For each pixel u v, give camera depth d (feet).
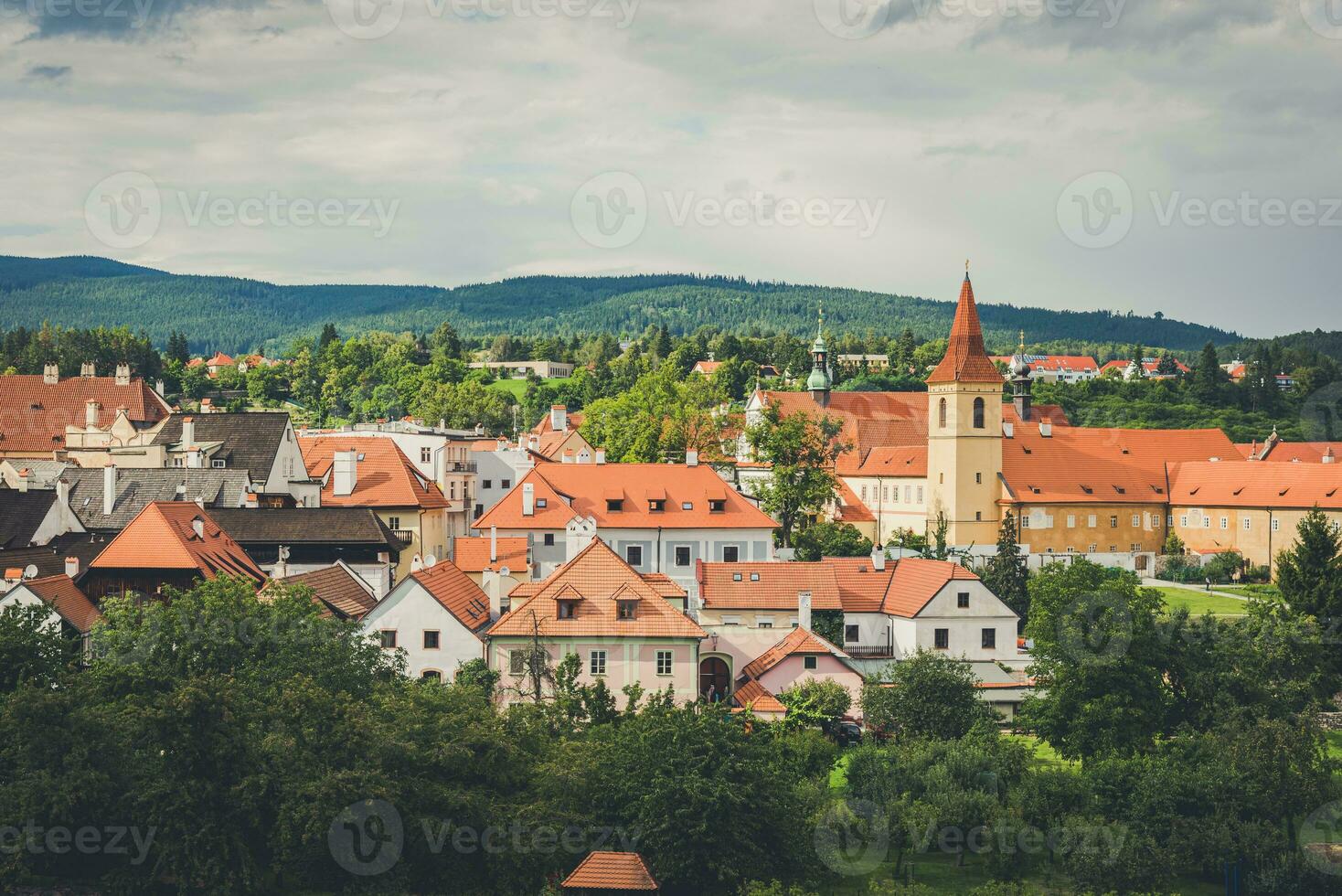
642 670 330.75
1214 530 640.58
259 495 483.51
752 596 408.05
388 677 296.51
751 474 630.74
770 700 340.59
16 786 230.68
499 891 234.79
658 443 639.76
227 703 235.61
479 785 245.04
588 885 231.50
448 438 609.42
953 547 599.57
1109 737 312.29
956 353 633.61
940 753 296.71
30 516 421.18
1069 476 648.79
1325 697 368.48
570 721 287.89
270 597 301.22
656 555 465.47
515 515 463.42
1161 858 264.72
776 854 251.80
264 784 230.68
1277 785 282.77
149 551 359.05
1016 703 374.84
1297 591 394.93
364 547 426.10
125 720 240.94
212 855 227.40
